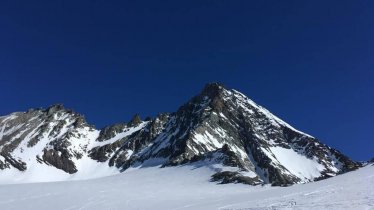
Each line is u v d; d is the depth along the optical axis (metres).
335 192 50.91
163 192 93.94
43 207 75.19
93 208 71.88
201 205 62.88
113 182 123.38
